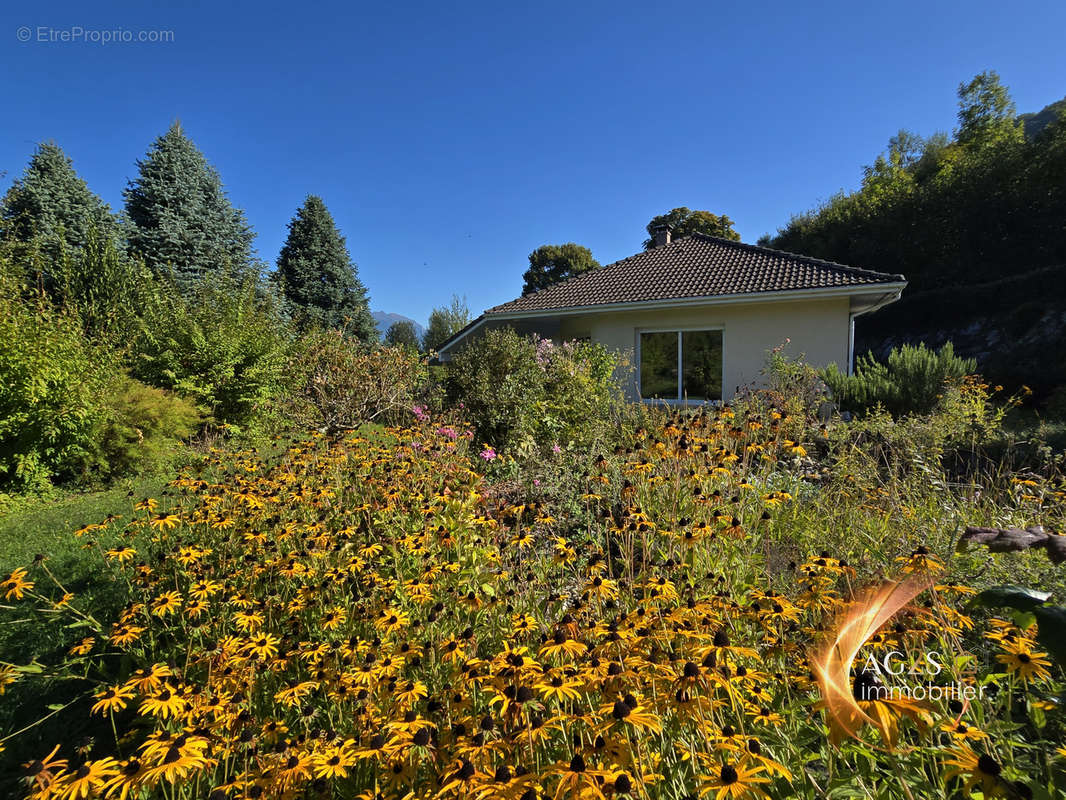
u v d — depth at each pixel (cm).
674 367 1055
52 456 709
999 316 1623
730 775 117
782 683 167
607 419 725
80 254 1497
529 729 134
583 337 1201
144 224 1933
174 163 1962
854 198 2389
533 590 253
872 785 140
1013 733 167
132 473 797
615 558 333
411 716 158
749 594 235
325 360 1014
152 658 256
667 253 1322
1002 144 1961
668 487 370
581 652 161
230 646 202
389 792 148
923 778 135
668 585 207
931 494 360
